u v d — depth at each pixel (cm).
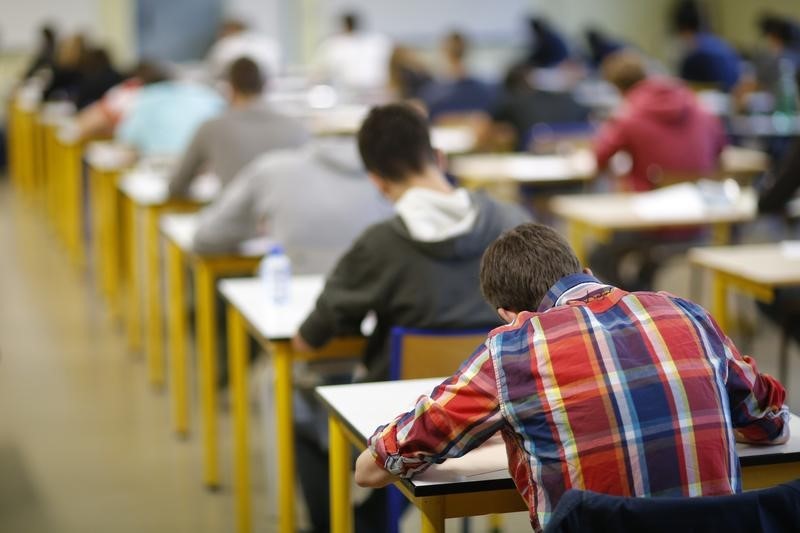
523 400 186
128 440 471
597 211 509
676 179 562
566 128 839
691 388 187
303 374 365
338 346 316
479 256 284
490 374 190
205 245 397
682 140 609
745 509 168
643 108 610
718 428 187
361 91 1113
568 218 507
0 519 392
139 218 657
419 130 294
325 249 384
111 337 625
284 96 988
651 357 188
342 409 237
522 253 204
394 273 282
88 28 1388
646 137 607
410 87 1002
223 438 470
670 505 166
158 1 1414
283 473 315
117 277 662
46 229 939
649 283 564
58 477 432
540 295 202
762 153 859
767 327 582
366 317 293
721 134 631
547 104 838
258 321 315
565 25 1588
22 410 509
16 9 1351
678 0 1559
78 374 561
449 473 203
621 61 641
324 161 389
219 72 910
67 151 793
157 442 468
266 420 371
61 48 1088
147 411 507
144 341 613
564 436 184
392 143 292
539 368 187
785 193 473
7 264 809
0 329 641
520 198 763
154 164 615
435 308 281
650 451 183
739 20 1525
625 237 562
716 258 401
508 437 193
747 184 595
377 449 197
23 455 455
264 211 389
